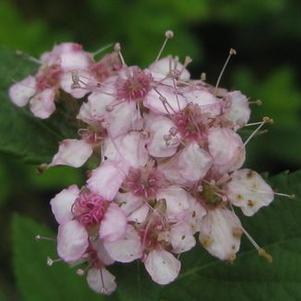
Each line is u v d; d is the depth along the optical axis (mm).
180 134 77
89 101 81
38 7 166
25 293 103
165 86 81
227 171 78
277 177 81
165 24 157
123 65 85
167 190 76
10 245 153
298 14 166
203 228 77
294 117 156
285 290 80
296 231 80
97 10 162
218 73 171
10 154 89
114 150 78
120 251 73
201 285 83
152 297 77
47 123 89
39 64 96
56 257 104
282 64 172
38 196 158
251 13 162
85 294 103
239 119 80
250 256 82
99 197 75
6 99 92
